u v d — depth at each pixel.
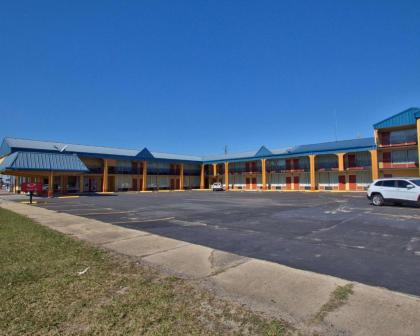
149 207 17.75
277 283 4.56
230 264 5.57
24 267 5.18
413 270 5.27
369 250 6.71
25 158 31.23
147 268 5.31
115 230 9.20
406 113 32.44
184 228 9.88
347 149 37.97
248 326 3.25
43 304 3.73
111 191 46.34
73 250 6.49
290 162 46.78
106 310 3.57
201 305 3.77
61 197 29.67
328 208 16.11
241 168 53.72
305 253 6.51
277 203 20.20
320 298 3.99
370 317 3.44
